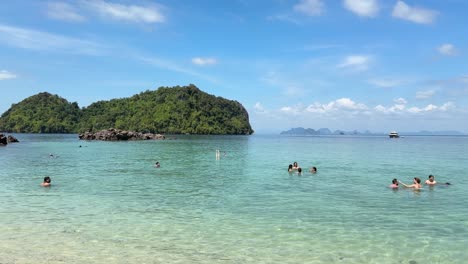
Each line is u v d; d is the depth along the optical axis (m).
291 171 32.66
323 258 11.16
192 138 148.25
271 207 17.92
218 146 85.31
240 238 13.04
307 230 13.99
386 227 14.42
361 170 34.19
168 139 130.88
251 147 84.00
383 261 10.92
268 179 27.91
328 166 38.31
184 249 11.91
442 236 13.27
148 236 13.21
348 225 14.70
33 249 11.80
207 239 12.91
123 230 13.91
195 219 15.58
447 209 17.50
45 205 18.16
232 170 34.19
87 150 64.44
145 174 30.84
